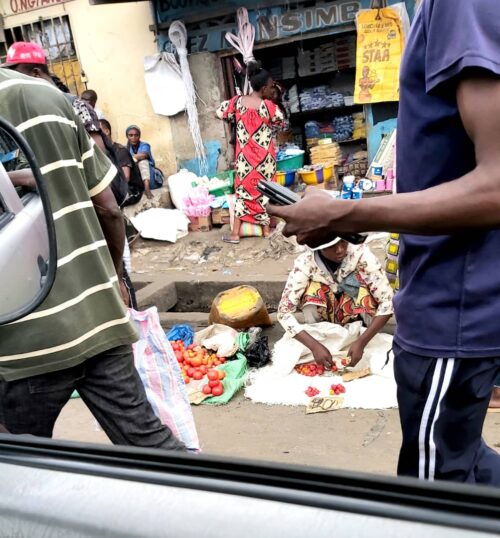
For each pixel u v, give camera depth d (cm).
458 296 150
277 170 759
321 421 345
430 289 154
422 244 154
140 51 802
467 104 126
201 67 780
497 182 122
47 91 207
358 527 81
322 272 386
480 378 154
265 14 739
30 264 155
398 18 687
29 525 94
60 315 205
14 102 198
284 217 145
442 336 154
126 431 228
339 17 717
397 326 169
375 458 304
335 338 395
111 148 438
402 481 86
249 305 462
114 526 90
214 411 374
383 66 704
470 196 125
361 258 375
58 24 831
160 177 783
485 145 124
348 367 390
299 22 730
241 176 637
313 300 392
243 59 770
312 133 900
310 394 372
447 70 128
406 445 171
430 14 136
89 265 212
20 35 855
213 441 339
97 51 820
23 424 216
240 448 328
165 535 87
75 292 208
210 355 436
